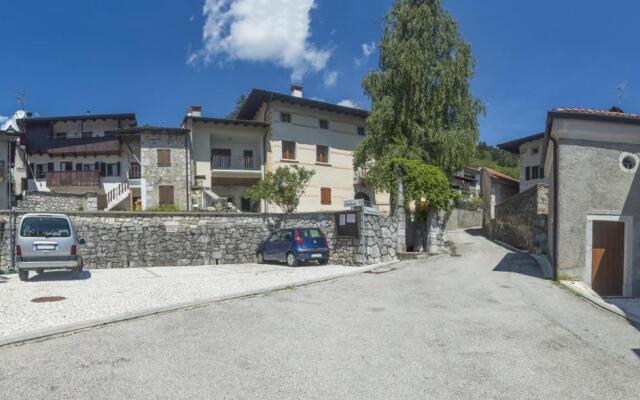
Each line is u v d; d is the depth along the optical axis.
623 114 12.16
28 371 5.07
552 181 13.45
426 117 24.42
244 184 34.75
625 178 11.77
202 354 5.71
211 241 18.23
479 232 32.66
